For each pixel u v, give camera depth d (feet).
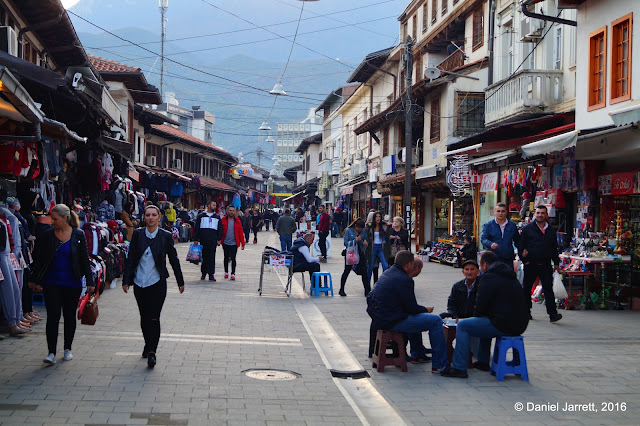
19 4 46.57
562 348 27.96
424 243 92.07
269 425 17.44
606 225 42.98
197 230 51.70
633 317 36.42
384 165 102.37
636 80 38.42
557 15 52.65
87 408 18.12
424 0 101.30
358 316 36.70
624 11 39.78
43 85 27.45
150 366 23.17
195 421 17.49
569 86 53.72
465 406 19.60
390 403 19.85
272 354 26.43
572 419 18.31
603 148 39.40
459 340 23.18
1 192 29.32
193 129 259.19
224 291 45.68
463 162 65.26
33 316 31.04
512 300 22.80
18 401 18.52
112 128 67.77
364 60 120.16
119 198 60.23
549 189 47.73
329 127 187.73
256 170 333.21
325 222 78.64
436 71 73.97
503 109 58.39
